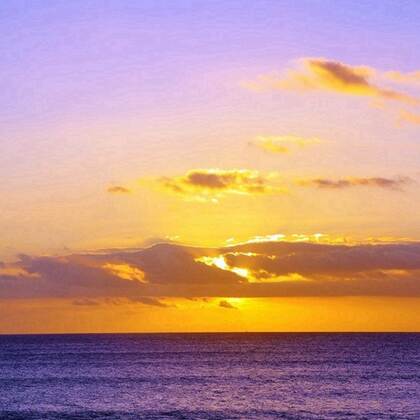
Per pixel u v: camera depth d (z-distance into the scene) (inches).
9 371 6530.5
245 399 4350.4
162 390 4837.6
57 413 3823.8
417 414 3713.1
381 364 7052.2
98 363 7539.4
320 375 5846.5
